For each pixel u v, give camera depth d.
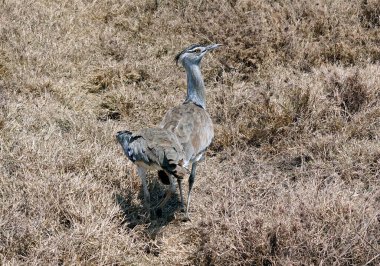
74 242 10.36
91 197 11.63
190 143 11.16
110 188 12.34
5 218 10.62
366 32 18.05
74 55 17.34
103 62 17.19
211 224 10.80
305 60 17.19
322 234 10.23
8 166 12.45
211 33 17.86
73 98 15.82
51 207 11.10
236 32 17.62
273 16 18.27
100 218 10.92
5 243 10.37
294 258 9.89
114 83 16.72
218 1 19.25
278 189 12.11
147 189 11.88
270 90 15.23
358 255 9.84
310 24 18.16
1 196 11.57
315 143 13.77
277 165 13.68
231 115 14.98
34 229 10.45
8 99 14.91
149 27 19.16
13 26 17.62
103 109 15.87
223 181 12.91
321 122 14.41
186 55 12.67
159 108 15.66
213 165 13.80
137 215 12.08
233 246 10.16
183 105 12.22
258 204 11.13
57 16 18.98
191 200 12.70
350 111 14.82
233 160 13.88
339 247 9.91
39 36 17.48
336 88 14.94
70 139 13.68
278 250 10.07
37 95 15.71
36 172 12.19
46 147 12.99
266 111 14.59
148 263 10.88
